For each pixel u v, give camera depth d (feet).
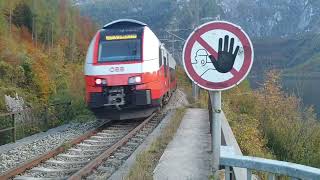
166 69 72.33
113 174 27.94
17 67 100.99
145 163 29.32
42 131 55.01
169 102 90.33
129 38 55.01
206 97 99.14
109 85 52.90
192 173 27.91
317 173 11.34
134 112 54.54
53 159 34.27
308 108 74.43
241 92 98.68
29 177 28.58
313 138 63.82
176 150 36.01
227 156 14.34
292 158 61.41
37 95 100.78
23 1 225.76
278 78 90.12
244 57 16.34
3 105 73.67
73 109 68.44
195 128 50.19
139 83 52.95
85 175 28.40
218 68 16.44
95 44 55.06
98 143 42.06
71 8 302.04
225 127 31.73
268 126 70.28
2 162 34.32
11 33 185.57
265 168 13.24
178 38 129.08
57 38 239.71
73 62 201.67
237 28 16.33
